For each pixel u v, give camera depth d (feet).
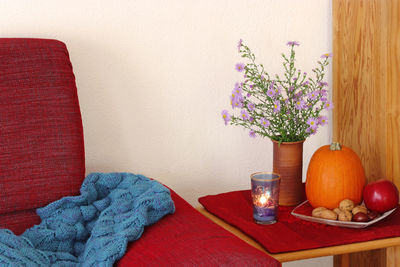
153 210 3.48
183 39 4.99
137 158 5.01
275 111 4.14
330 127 5.59
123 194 3.81
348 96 5.15
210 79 5.13
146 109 4.98
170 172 5.14
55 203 3.77
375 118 4.73
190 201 5.25
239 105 4.22
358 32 4.91
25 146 3.78
